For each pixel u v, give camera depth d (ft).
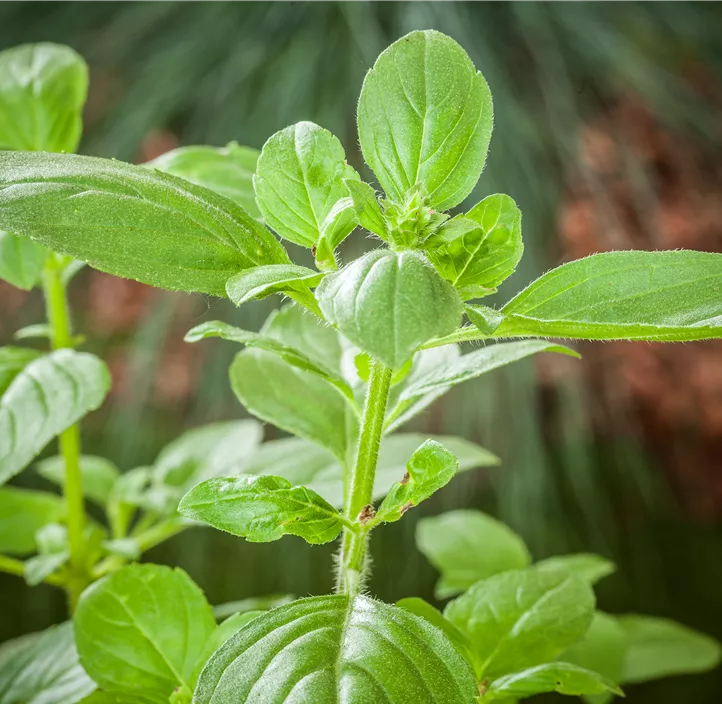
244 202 1.19
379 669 0.96
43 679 1.18
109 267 1.00
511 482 2.31
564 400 2.47
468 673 0.97
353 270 0.95
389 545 2.32
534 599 1.15
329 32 2.48
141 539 1.34
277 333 1.20
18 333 1.28
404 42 1.05
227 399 2.37
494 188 2.28
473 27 2.48
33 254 1.19
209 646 1.07
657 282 1.02
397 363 0.91
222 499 1.01
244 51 2.48
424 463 1.02
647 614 2.32
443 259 1.03
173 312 2.40
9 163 1.01
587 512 2.37
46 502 1.37
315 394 1.17
